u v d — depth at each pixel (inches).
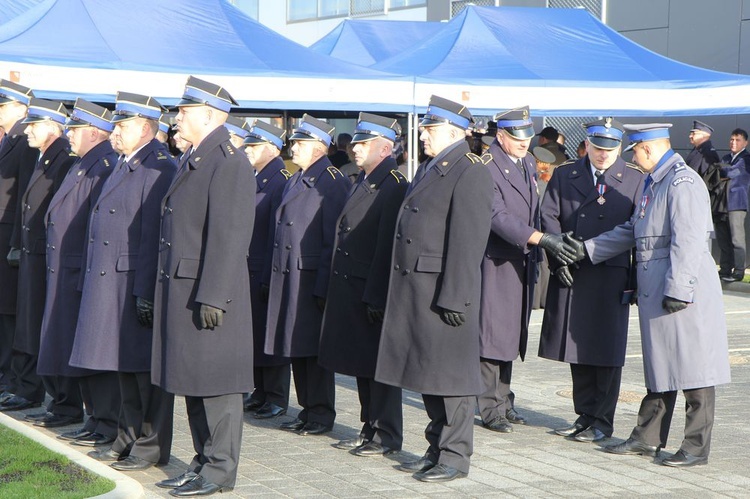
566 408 349.4
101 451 278.4
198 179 248.7
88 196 301.1
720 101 619.2
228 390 247.3
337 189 316.8
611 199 311.7
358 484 257.9
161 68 485.7
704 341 273.7
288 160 617.0
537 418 335.6
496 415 320.5
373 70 570.9
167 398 270.7
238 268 247.4
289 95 517.3
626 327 309.0
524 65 624.1
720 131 762.8
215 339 246.4
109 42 502.0
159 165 271.3
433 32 732.0
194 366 245.6
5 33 488.4
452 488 254.7
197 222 248.2
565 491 252.8
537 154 491.8
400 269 265.1
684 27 777.6
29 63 457.1
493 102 577.3
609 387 307.1
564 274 304.3
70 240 301.6
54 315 302.2
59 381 317.7
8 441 279.4
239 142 354.9
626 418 335.3
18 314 335.6
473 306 260.4
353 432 317.4
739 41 747.4
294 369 322.7
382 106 539.8
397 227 267.4
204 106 251.4
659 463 279.9
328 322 295.3
